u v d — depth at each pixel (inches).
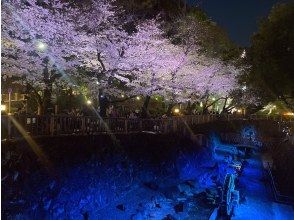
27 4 629.6
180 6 1192.8
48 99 705.0
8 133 468.4
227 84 1280.8
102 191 584.1
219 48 1378.0
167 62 879.1
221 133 1299.2
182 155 858.8
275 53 948.0
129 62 772.0
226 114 1462.8
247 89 1475.1
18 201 434.6
